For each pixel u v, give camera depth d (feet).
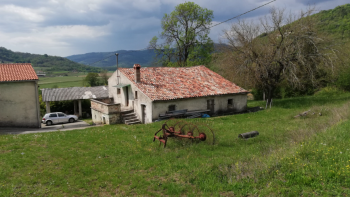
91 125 73.72
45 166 28.07
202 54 135.54
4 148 34.60
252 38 81.00
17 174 25.59
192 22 134.72
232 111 80.28
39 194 21.63
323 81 104.68
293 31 75.61
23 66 72.28
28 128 65.72
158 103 64.64
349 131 31.01
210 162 28.32
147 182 23.65
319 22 76.84
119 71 82.17
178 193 21.15
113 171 26.78
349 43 97.40
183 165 27.53
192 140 37.24
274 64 81.35
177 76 81.82
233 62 83.61
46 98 106.01
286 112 68.85
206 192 20.79
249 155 29.45
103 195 21.70
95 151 34.01
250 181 21.39
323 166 21.35
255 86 94.63
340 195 17.12
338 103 73.77
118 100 85.56
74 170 27.09
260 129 47.73
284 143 32.86
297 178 19.88
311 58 75.82
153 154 32.53
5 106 64.80
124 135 44.14
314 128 38.40
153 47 139.33
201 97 72.64
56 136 43.32
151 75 78.54
